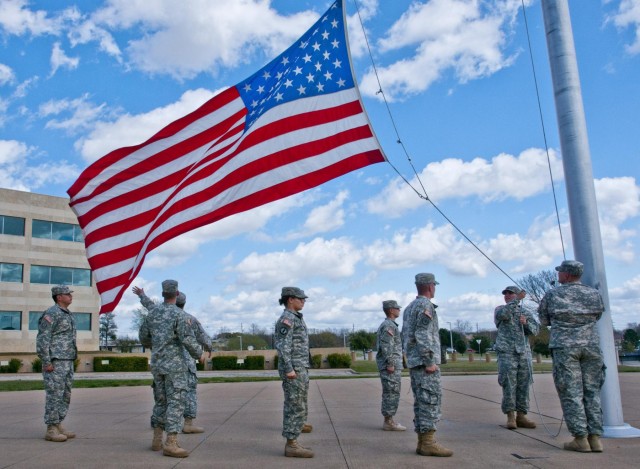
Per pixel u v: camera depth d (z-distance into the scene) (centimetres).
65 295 876
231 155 923
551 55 854
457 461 644
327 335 6838
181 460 677
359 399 1427
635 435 768
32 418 1110
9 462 672
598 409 685
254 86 952
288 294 724
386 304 929
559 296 703
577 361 689
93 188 909
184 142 925
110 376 3456
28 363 4178
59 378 841
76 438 855
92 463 662
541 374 2259
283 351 696
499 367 885
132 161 916
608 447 708
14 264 4519
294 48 970
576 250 811
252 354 4456
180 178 920
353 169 905
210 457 694
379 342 919
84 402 1432
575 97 832
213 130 930
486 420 972
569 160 825
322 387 1845
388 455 690
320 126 927
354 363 4500
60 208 4788
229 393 1670
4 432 923
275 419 1054
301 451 686
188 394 891
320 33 971
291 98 942
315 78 948
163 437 826
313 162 911
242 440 818
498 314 894
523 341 877
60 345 848
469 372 2661
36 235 4644
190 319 736
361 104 928
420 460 655
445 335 6762
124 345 7638
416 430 694
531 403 1195
